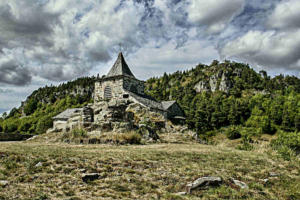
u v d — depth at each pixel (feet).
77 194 26.61
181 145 71.46
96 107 93.50
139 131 80.38
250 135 236.02
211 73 626.64
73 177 31.30
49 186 27.99
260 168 41.65
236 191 30.37
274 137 265.54
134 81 163.94
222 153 53.78
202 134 275.39
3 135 94.32
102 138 67.21
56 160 37.29
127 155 44.39
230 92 510.17
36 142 71.00
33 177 30.22
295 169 42.88
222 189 30.17
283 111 296.10
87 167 35.12
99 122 81.61
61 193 26.48
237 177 36.04
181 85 614.75
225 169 39.42
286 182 35.53
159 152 50.06
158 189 29.84
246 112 329.93
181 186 30.86
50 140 73.72
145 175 34.09
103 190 28.27
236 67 618.85
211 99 409.28
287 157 51.26
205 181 30.76
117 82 153.79
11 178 29.37
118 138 68.39
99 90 160.66
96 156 41.75
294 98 351.67
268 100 356.18
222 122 315.99
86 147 55.77
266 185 34.06
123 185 30.04
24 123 362.12
